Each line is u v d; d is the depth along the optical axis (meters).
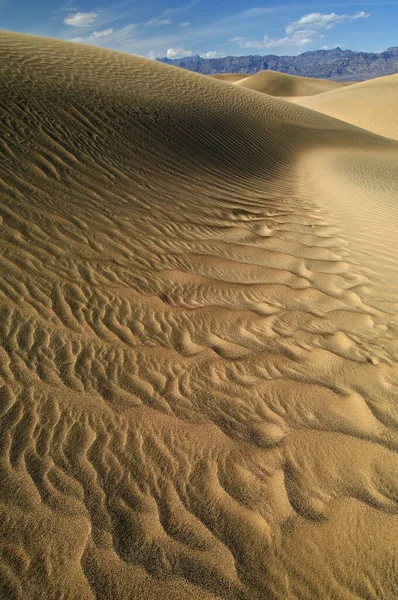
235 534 1.79
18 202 4.33
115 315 3.17
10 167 4.91
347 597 1.60
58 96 7.29
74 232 4.16
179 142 8.14
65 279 3.46
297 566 1.69
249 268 4.35
